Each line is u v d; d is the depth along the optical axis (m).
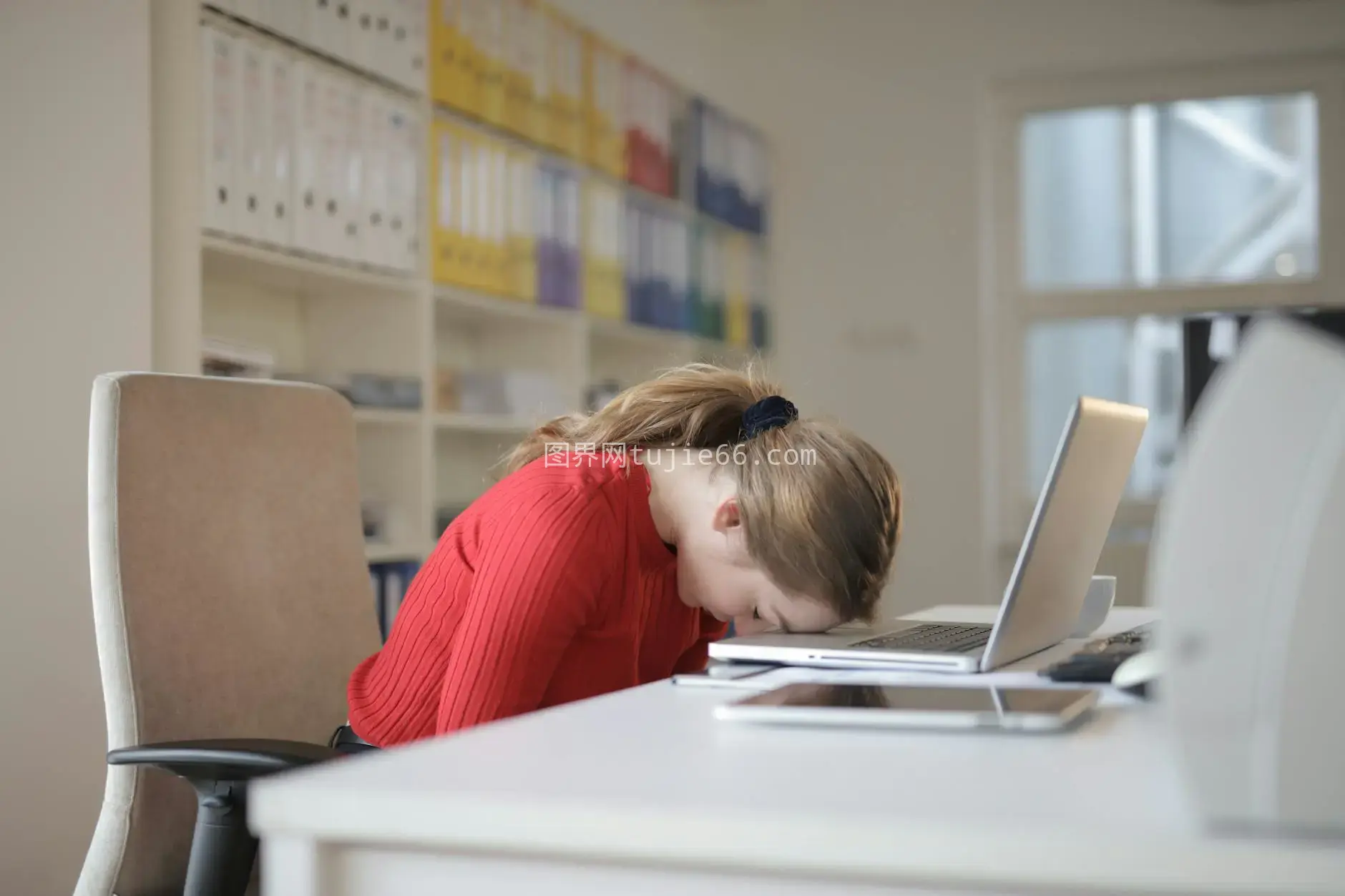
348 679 1.64
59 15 2.44
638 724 0.89
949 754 0.76
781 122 5.85
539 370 4.07
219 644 1.49
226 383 1.58
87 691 2.42
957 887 0.59
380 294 3.29
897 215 5.71
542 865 0.65
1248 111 5.38
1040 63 5.57
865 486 1.27
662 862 0.62
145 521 1.44
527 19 3.79
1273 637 0.56
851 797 0.64
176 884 1.42
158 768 1.39
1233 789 0.57
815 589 1.28
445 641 1.33
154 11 2.56
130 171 2.48
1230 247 5.39
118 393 1.44
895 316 5.70
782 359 5.82
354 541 1.71
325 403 1.71
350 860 0.68
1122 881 0.56
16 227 2.39
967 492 5.61
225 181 2.64
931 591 5.63
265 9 2.76
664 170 4.72
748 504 1.28
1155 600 0.59
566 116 4.02
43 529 2.39
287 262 2.83
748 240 5.47
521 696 1.20
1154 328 5.49
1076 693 0.94
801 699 0.92
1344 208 5.25
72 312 2.43
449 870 0.67
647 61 5.31
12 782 2.34
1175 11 5.42
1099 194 5.54
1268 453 0.57
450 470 4.05
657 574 1.41
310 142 2.88
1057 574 1.18
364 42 3.08
